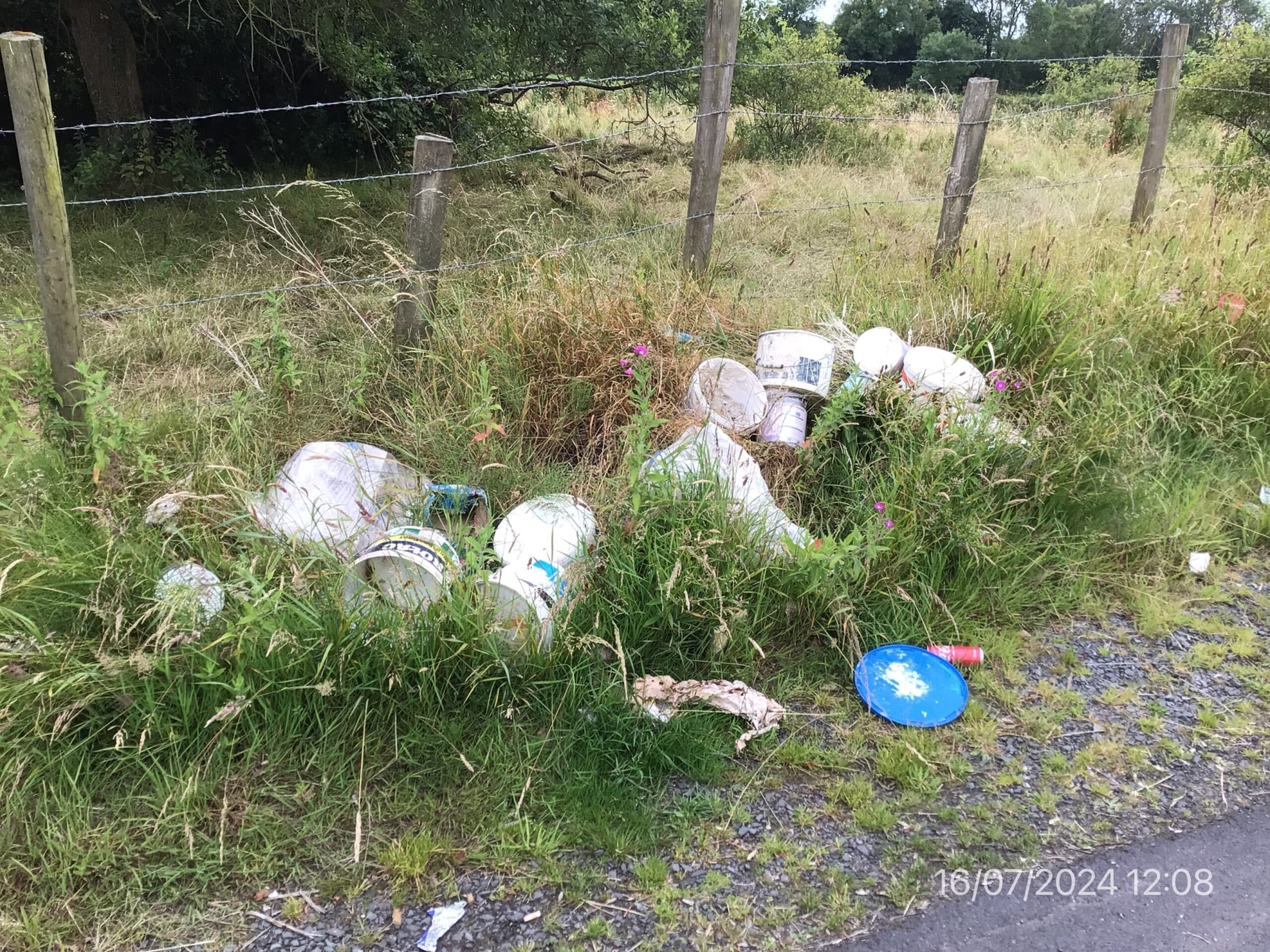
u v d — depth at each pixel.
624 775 2.53
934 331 4.66
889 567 3.23
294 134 10.07
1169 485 4.07
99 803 2.41
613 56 8.67
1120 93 12.88
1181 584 3.58
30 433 3.22
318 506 3.09
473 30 8.10
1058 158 11.30
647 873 2.25
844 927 2.15
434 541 2.86
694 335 4.39
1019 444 3.72
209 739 2.52
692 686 2.75
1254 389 4.58
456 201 8.05
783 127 11.45
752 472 3.43
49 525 2.96
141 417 3.78
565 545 3.03
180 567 2.78
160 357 4.64
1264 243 6.01
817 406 4.14
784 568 3.08
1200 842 2.43
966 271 5.17
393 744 2.56
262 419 3.82
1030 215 7.91
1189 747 2.77
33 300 5.17
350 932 2.11
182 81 9.56
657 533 3.02
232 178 8.73
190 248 6.51
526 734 2.63
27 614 2.70
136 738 2.49
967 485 3.55
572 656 2.75
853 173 9.91
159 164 8.13
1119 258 5.61
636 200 8.69
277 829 2.34
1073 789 2.60
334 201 7.71
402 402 4.01
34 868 2.24
